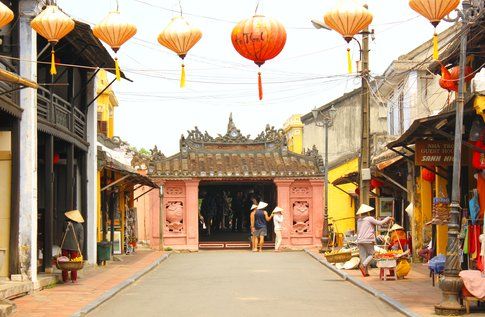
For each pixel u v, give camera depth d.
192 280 21.02
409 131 17.05
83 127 23.97
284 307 15.02
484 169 15.95
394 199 30.58
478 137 15.55
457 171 13.94
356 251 23.59
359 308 14.91
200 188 43.56
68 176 21.33
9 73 13.12
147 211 40.72
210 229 43.72
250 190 43.19
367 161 24.91
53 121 19.59
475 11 14.33
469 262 17.20
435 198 20.92
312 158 38.59
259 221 36.34
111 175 29.59
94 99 24.08
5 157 17.27
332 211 40.41
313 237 37.62
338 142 48.84
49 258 19.36
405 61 30.28
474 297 13.46
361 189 25.08
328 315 13.92
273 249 38.06
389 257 19.88
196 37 12.30
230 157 38.66
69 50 21.30
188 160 38.22
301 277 21.86
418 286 18.34
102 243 25.66
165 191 37.41
